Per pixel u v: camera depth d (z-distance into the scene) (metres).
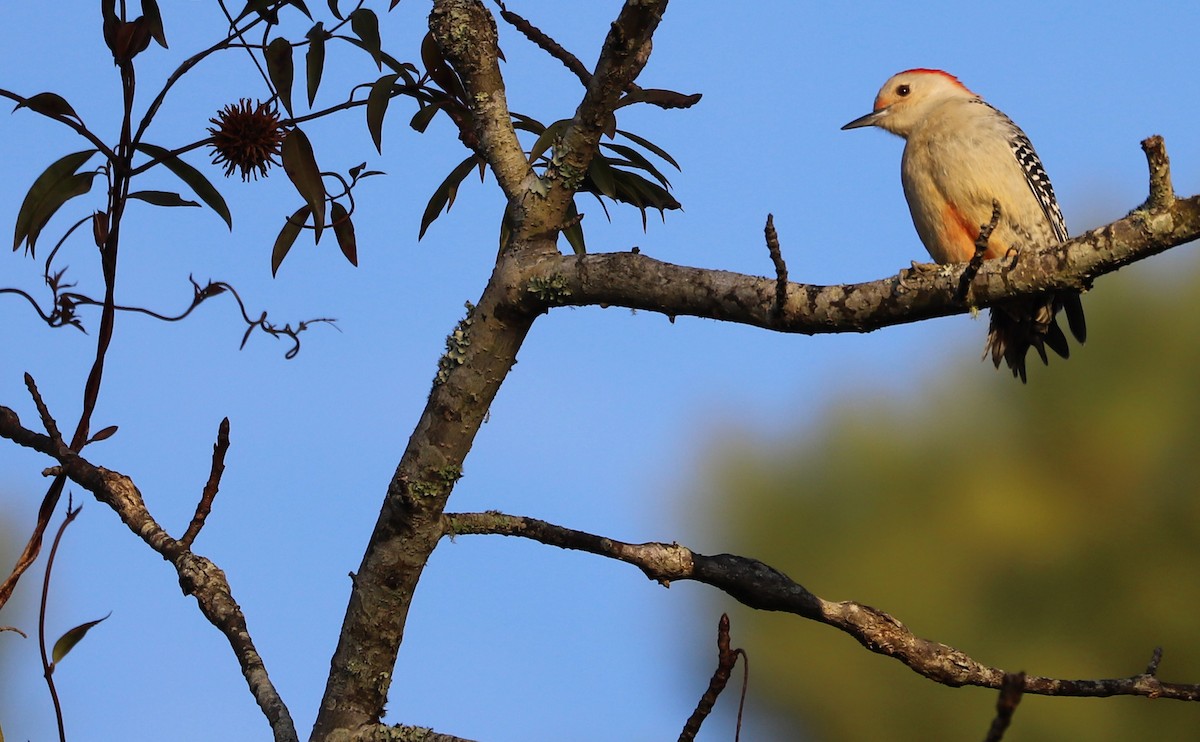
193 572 6.78
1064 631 18.39
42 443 7.14
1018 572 18.75
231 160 6.97
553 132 6.61
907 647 6.41
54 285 7.03
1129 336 19.80
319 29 6.99
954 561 18.80
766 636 18.44
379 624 6.31
